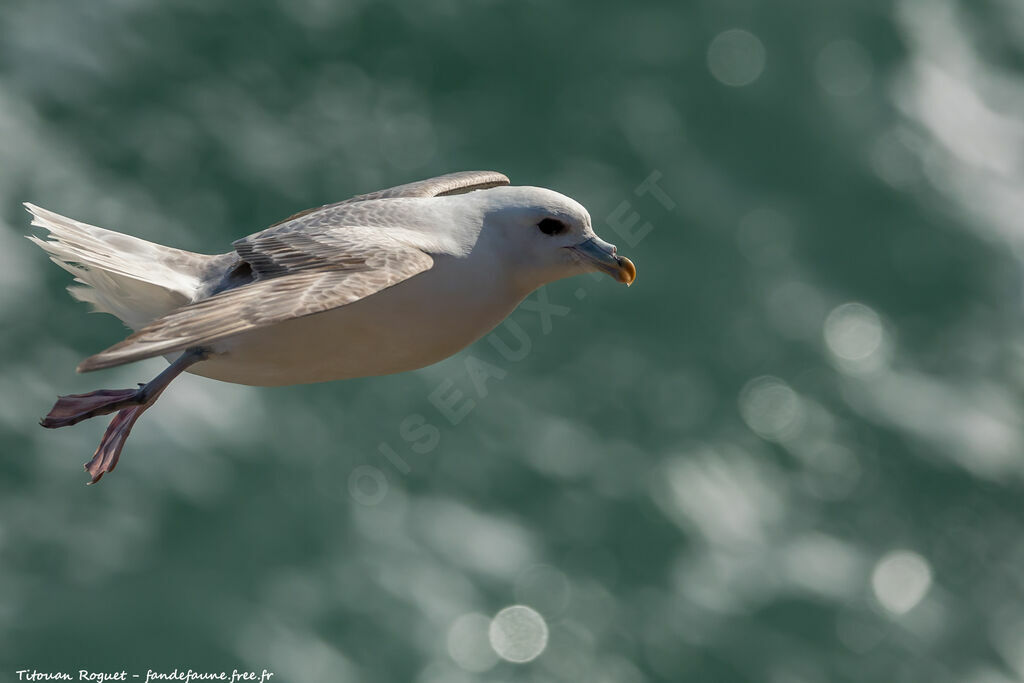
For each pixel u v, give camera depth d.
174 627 14.22
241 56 19.83
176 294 7.39
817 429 18.00
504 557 15.64
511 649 14.79
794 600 16.09
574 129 20.66
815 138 21.47
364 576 15.02
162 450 15.32
